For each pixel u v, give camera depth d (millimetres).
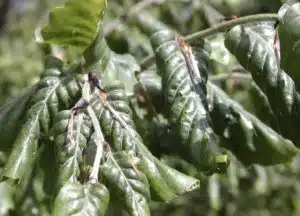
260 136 463
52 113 413
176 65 441
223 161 415
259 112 473
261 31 440
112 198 375
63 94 414
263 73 432
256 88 472
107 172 375
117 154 382
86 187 362
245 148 467
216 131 469
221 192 763
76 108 397
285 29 383
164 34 450
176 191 390
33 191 546
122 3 721
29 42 975
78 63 432
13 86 928
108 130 398
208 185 667
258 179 696
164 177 391
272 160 466
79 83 416
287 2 398
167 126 450
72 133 391
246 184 707
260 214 845
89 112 397
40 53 922
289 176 846
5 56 979
